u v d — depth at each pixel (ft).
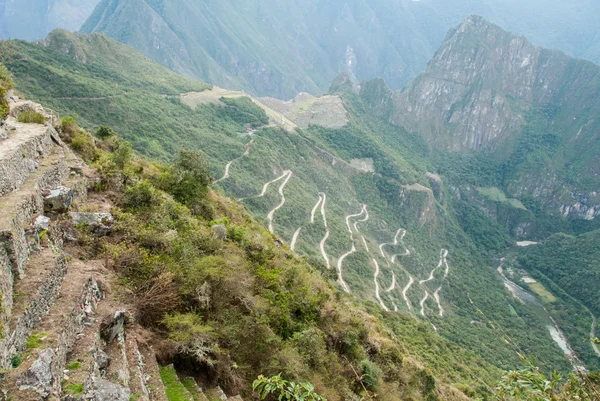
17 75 308.40
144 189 72.54
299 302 81.00
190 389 45.88
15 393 24.08
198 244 72.69
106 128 112.98
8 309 27.53
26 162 48.65
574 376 32.09
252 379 56.59
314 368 67.51
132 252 54.70
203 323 55.52
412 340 172.35
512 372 32.68
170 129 357.82
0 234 31.27
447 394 118.21
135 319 48.03
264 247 93.45
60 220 51.16
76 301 35.17
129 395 33.19
